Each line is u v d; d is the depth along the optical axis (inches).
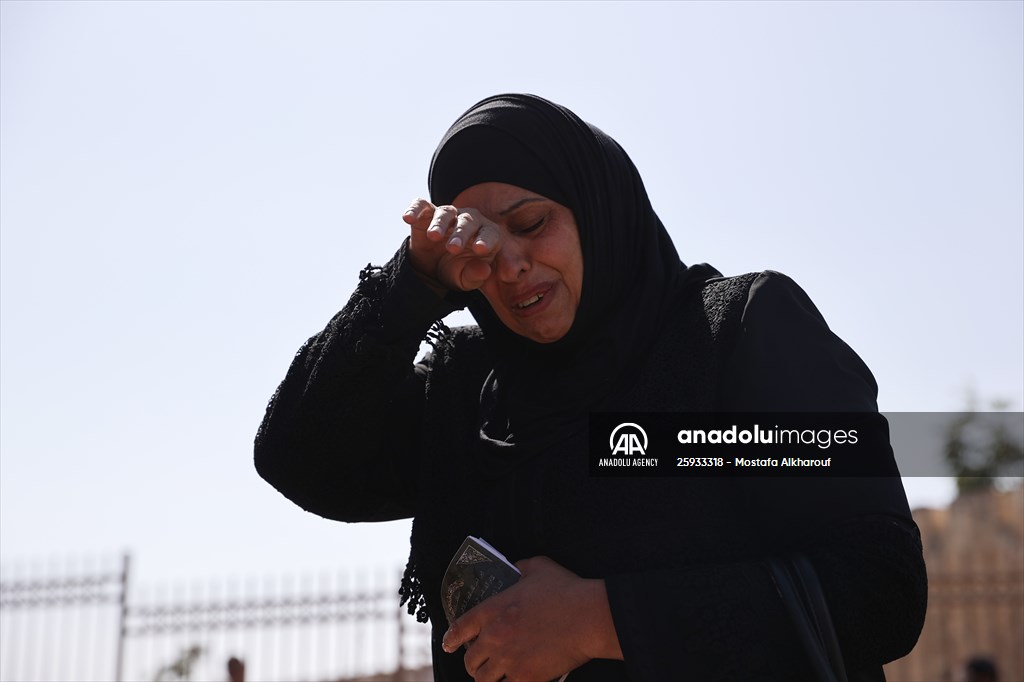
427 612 141.9
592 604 115.0
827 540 117.2
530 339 139.4
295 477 153.3
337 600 781.3
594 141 144.0
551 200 136.5
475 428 143.7
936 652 769.6
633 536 123.0
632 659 111.0
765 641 110.6
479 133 138.9
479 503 137.2
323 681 768.9
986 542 828.0
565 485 128.1
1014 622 761.0
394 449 157.6
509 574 121.0
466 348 153.6
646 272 140.0
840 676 110.3
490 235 129.3
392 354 141.1
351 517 162.7
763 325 128.1
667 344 133.0
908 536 116.8
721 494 124.0
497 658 115.9
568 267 135.1
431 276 136.8
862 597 113.0
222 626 789.2
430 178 146.5
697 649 110.5
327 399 146.1
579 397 132.2
